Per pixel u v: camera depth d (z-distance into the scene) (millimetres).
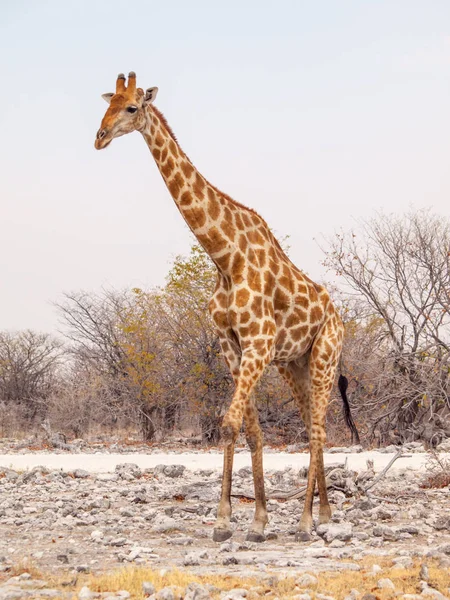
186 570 13844
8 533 17859
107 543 16656
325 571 13625
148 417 54969
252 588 12227
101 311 65625
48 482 28297
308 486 18031
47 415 64000
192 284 52688
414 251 46625
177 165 17453
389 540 16969
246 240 17516
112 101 17156
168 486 27031
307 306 18281
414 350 45594
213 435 52375
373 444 47562
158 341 54281
